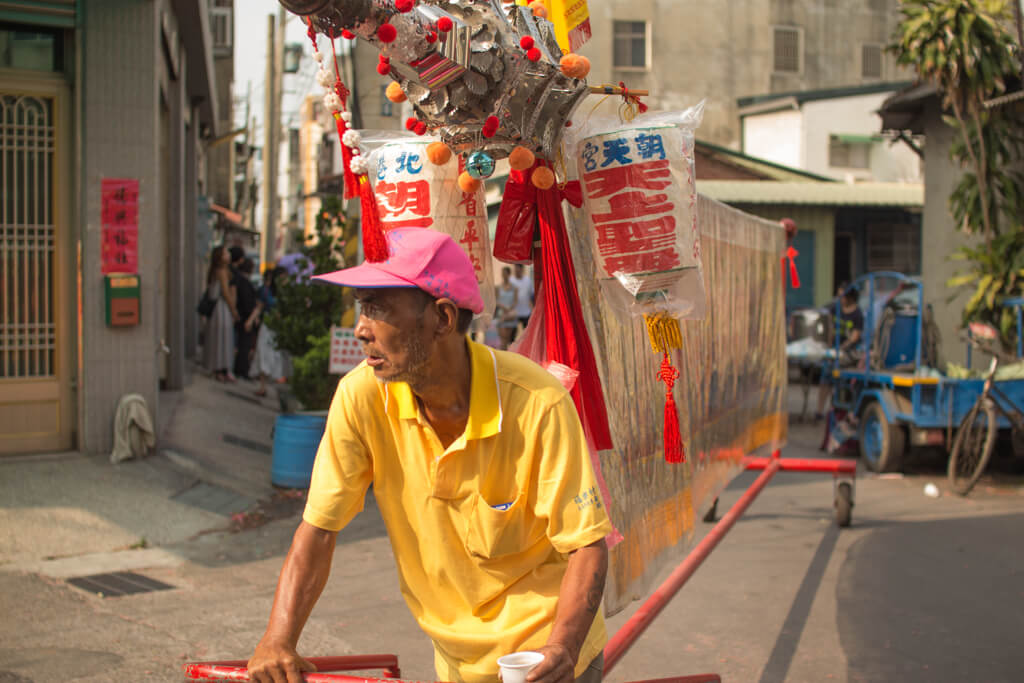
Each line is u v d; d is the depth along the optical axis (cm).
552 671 157
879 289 1277
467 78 201
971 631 442
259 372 1195
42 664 382
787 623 455
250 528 616
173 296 1049
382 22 176
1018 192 915
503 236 244
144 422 706
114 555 549
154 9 718
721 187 1975
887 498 754
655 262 242
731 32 2819
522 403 180
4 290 695
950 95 899
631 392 301
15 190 697
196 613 452
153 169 720
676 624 456
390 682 183
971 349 1005
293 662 175
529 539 188
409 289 166
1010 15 871
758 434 560
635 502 302
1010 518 678
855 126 2494
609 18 2733
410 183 244
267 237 2116
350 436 189
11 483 628
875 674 391
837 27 2934
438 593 195
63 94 707
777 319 616
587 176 244
